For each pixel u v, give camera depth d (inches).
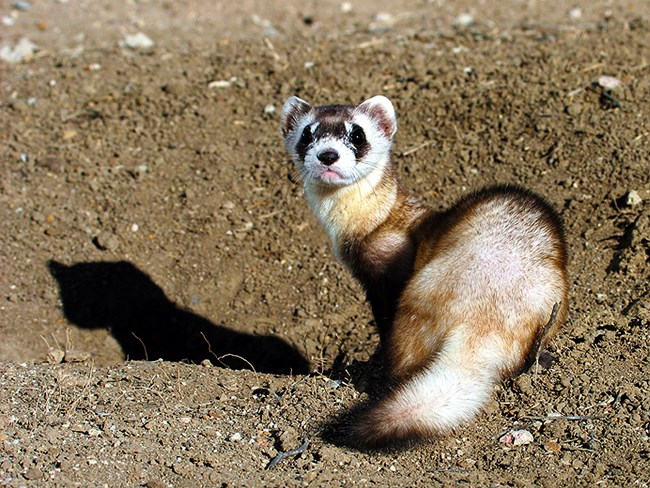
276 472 181.5
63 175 325.1
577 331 229.1
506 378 203.5
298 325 279.6
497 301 194.2
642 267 246.4
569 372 210.2
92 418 201.2
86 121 349.4
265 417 201.3
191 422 199.5
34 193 317.7
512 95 326.0
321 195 239.1
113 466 182.2
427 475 179.2
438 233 220.2
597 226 267.1
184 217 311.3
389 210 236.1
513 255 198.8
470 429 194.5
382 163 237.3
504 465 181.5
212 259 301.1
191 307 292.8
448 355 191.8
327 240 300.2
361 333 272.4
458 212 220.2
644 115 300.7
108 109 355.6
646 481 171.8
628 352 215.5
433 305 199.9
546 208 215.0
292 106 254.2
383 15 446.0
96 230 307.6
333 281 287.4
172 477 179.2
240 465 183.6
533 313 195.9
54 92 368.5
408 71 360.5
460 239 207.6
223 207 312.7
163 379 223.5
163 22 452.4
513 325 194.7
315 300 284.8
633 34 366.6
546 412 197.9
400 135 324.2
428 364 194.1
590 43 362.9
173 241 306.2
